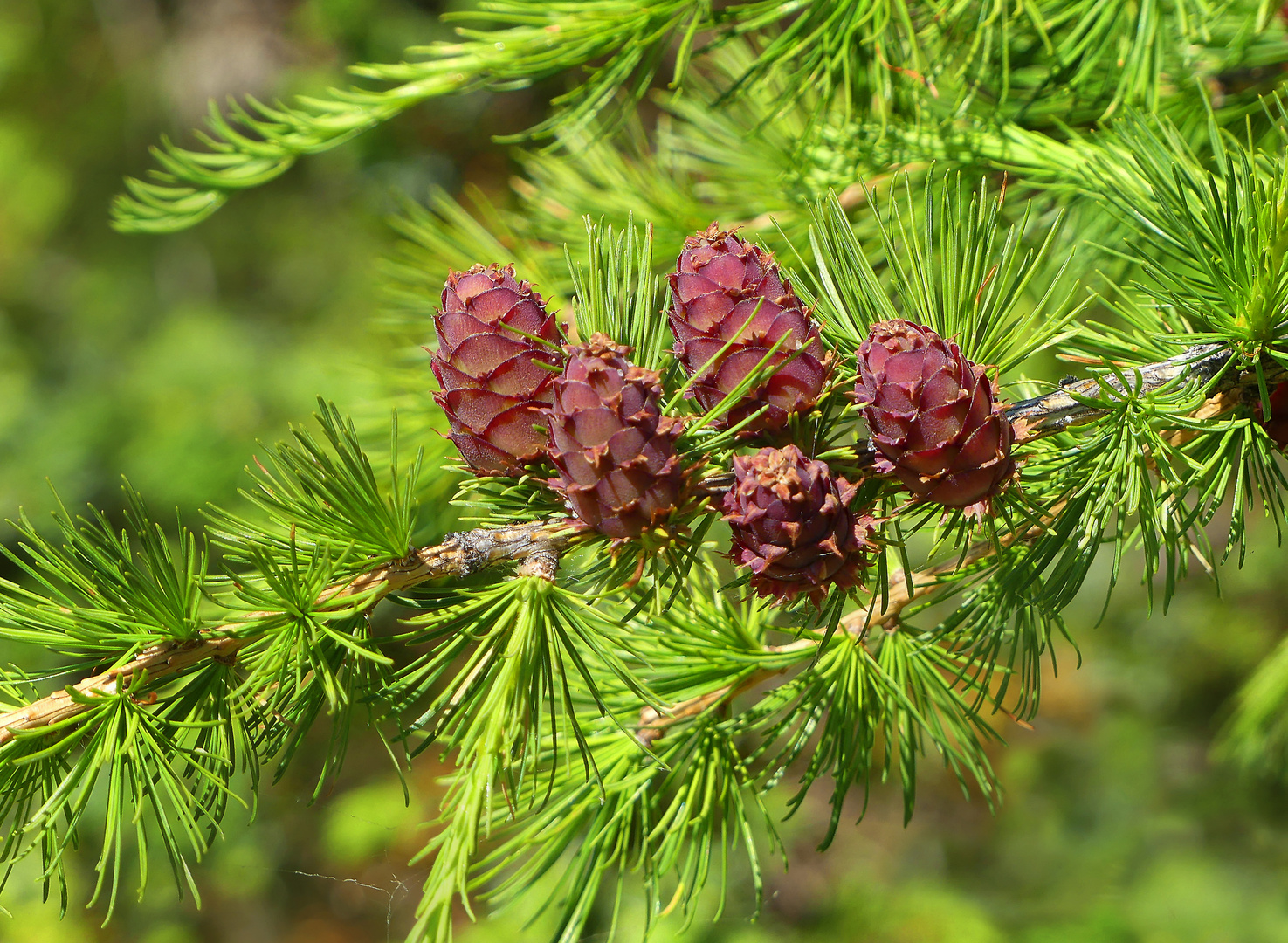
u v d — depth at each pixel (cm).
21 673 44
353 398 62
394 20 152
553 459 44
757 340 44
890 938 141
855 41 51
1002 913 146
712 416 44
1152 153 48
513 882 48
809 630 47
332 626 45
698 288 44
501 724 43
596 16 51
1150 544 45
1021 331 46
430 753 157
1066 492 46
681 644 49
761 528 43
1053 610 46
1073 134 51
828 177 53
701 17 51
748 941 128
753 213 55
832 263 46
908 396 43
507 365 44
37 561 45
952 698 50
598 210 57
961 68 51
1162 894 144
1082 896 149
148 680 45
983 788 50
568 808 48
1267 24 50
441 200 58
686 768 49
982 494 44
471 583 46
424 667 44
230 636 45
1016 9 50
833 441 45
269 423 156
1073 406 45
